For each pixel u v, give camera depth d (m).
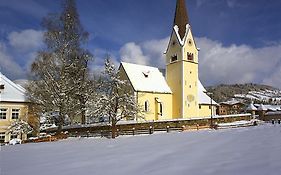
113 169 10.34
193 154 11.98
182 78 58.72
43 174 10.67
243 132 22.84
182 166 9.59
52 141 32.88
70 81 37.44
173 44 61.78
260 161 8.81
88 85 39.94
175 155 12.20
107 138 34.09
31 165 13.20
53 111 37.00
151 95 56.25
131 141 23.14
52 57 37.12
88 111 38.94
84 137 37.81
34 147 23.83
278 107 100.31
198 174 8.16
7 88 44.00
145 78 58.28
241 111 98.31
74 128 43.22
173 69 61.03
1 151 21.97
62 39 37.84
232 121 52.34
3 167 13.27
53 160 14.28
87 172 10.23
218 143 15.18
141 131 39.06
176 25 62.59
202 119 47.22
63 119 36.94
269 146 12.05
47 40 37.62
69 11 38.78
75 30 38.94
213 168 8.66
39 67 37.16
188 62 60.19
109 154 14.74
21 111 42.81
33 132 41.22
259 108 89.38
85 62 40.81
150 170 9.52
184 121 44.84
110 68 39.09
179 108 58.50
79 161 13.07
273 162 8.44
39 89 37.25
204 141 17.00
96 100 37.94
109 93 38.53
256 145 12.78
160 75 62.47
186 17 62.88
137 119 43.19
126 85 40.31
